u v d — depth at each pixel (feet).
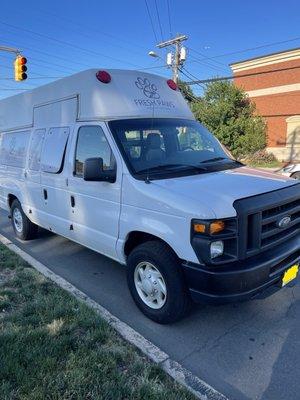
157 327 12.78
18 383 9.41
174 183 12.40
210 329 12.60
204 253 10.68
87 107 15.40
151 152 14.37
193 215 10.85
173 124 16.06
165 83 17.38
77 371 9.80
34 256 20.13
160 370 10.16
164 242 12.28
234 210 10.75
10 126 23.21
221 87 90.53
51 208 18.54
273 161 98.73
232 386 9.95
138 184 12.82
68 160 16.57
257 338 12.05
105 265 18.62
